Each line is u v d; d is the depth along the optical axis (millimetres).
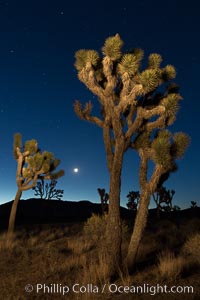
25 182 15977
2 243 12539
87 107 8852
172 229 16281
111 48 7914
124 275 7602
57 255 10031
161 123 8469
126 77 7910
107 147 8500
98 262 8734
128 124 8609
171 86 9141
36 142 16422
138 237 8078
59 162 16734
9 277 7918
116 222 7922
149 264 8883
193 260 8789
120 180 8133
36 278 7742
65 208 52938
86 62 8234
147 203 8164
